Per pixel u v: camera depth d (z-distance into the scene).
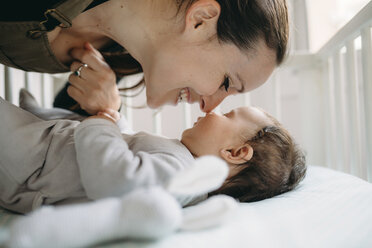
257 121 0.91
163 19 0.77
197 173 0.46
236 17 0.73
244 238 0.46
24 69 0.90
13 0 0.64
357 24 0.95
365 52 0.91
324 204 0.65
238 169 0.83
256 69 0.78
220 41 0.75
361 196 0.70
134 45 0.83
